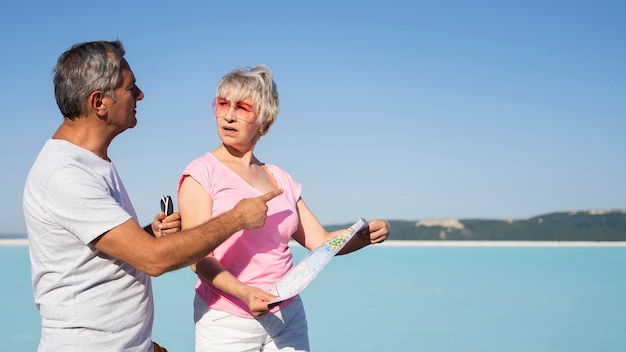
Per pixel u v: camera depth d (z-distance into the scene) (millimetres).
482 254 17688
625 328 6355
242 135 2449
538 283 10211
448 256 16984
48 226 1935
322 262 2238
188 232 1916
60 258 1953
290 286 2211
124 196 2109
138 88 2162
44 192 1925
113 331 1986
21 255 16984
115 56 2053
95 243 1914
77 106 2000
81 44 2035
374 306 7812
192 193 2381
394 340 5828
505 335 6043
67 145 1981
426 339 5855
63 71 1998
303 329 2508
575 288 9523
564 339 5832
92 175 1964
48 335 1966
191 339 5844
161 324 6590
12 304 8023
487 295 8766
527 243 23516
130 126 2119
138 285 2059
